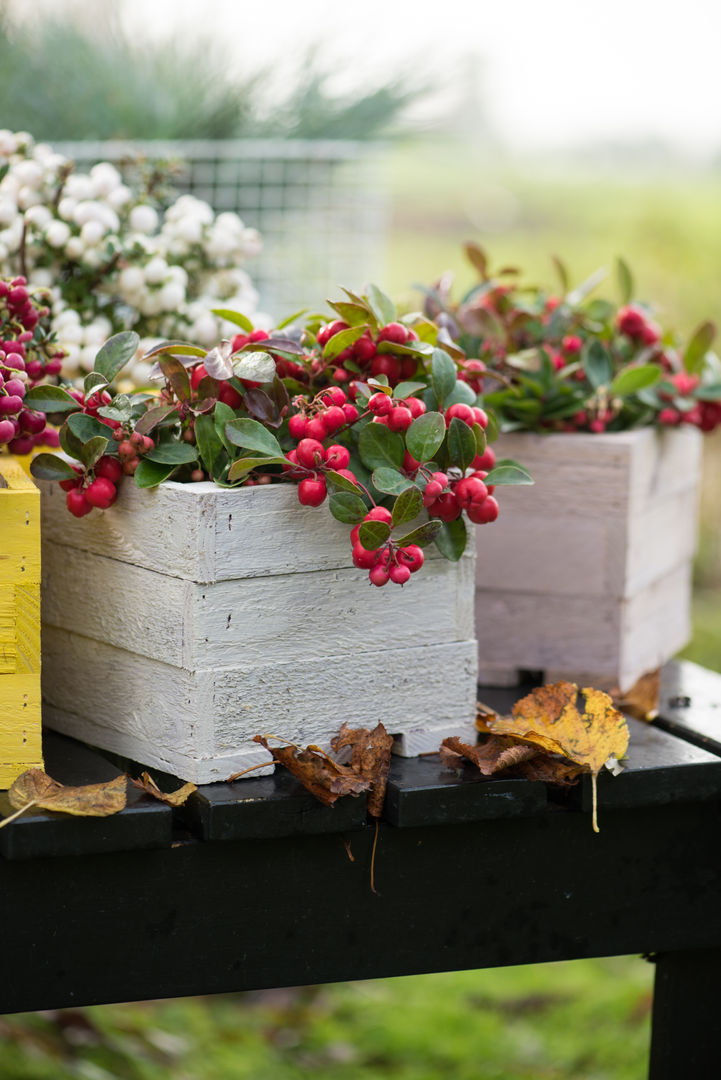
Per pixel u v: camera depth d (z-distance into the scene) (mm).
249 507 1052
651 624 1508
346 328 1156
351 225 2322
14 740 1060
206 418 1092
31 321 1167
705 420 1520
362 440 1060
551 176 4832
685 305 4203
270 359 1072
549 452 1393
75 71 2148
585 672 1417
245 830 1044
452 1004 2443
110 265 1421
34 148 1460
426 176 4945
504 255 4637
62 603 1203
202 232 1490
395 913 1146
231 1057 2188
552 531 1403
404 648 1153
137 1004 2348
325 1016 2406
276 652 1090
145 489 1080
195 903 1079
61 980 1050
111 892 1054
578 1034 2309
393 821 1103
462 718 1196
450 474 1089
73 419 1080
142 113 2146
